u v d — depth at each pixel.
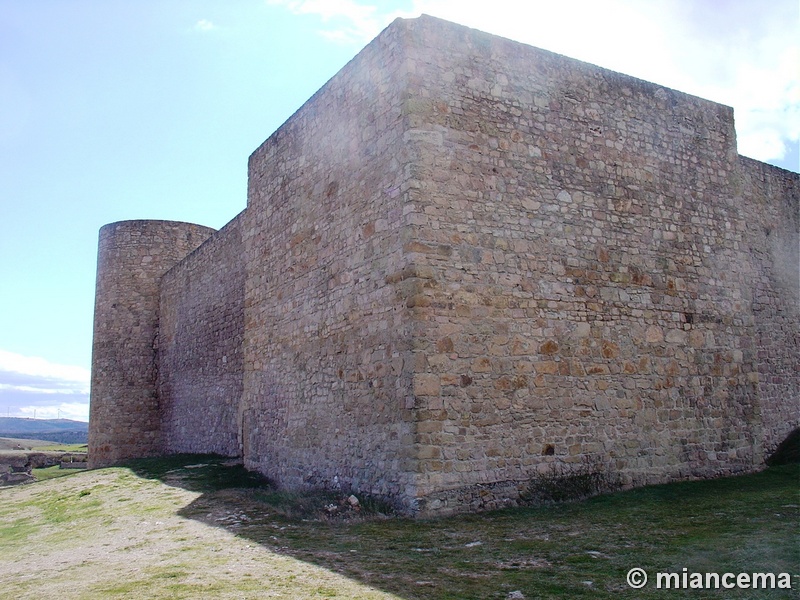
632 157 13.33
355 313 12.14
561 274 12.00
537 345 11.50
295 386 14.12
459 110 11.55
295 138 15.06
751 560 7.01
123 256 27.16
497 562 7.43
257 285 16.39
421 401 10.37
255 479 15.15
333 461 12.45
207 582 7.19
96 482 17.45
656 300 13.05
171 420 25.08
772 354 17.25
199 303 23.58
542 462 11.20
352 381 12.07
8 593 7.49
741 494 11.25
